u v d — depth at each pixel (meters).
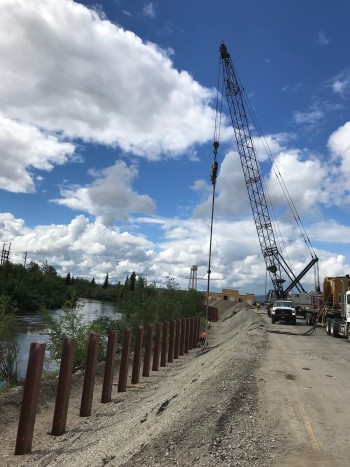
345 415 8.27
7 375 15.02
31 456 7.68
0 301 17.56
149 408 9.62
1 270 72.25
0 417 9.91
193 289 41.28
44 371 16.23
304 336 26.75
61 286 84.50
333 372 13.41
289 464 5.69
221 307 95.06
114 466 5.77
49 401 11.65
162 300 26.75
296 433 6.99
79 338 16.28
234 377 11.15
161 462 5.61
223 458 5.74
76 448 7.72
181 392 10.32
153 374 17.00
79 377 14.27
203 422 7.08
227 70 58.91
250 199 61.31
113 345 12.19
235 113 59.53
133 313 23.58
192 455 5.80
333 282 29.81
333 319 27.41
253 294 120.62
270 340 22.81
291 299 51.81
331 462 5.82
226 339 30.03
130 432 7.70
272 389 10.19
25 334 31.02
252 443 6.38
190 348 26.06
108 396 12.00
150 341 16.73
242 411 7.98
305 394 9.92
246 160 60.62
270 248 61.19
